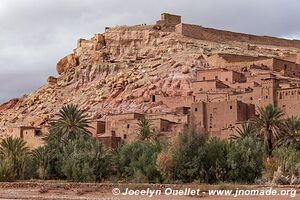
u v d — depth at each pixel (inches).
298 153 2278.5
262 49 5585.6
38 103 5329.7
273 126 2674.7
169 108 4042.8
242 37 5871.1
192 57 4783.5
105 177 2245.3
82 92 5113.2
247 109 3363.7
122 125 3602.4
